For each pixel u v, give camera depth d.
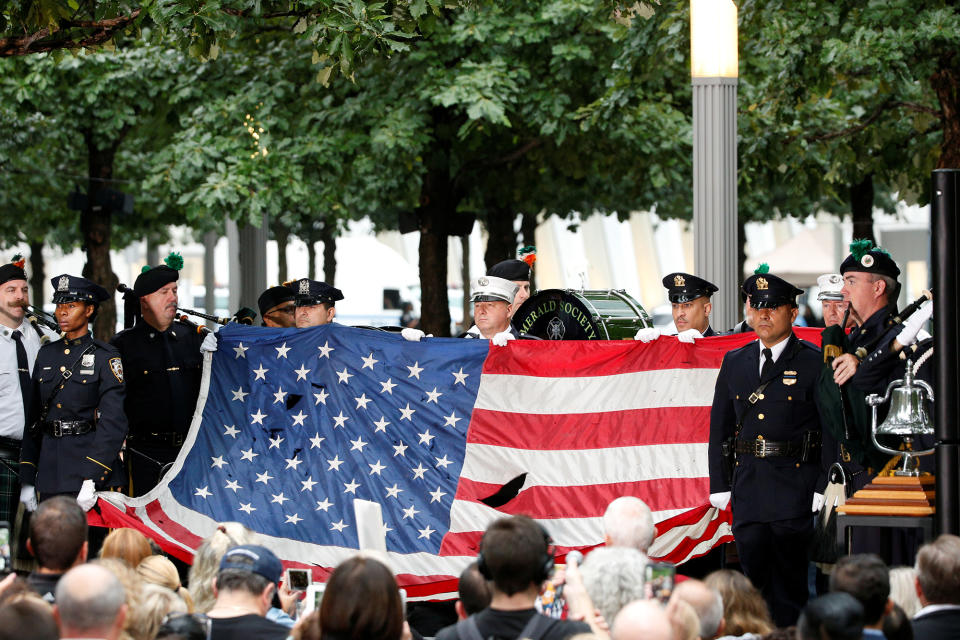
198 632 12.02
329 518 21.30
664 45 33.50
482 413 21.77
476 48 38.81
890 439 17.30
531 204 48.19
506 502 21.39
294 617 14.99
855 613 10.50
